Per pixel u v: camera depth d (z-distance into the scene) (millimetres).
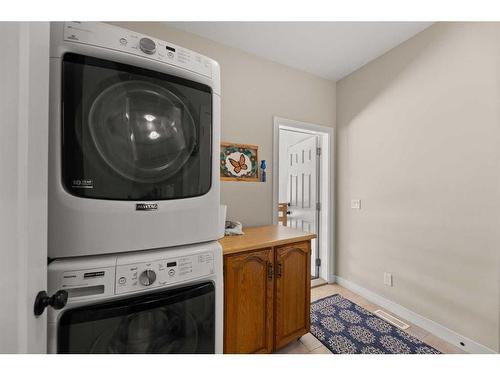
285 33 1866
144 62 810
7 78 424
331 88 2652
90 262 737
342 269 2607
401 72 1993
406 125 1949
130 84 802
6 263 421
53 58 696
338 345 1634
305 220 2980
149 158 835
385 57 2131
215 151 1015
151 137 839
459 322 1603
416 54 1878
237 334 1303
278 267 1482
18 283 457
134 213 798
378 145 2199
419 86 1853
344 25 1785
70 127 716
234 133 2029
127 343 776
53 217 701
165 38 1759
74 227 717
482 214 1482
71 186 717
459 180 1597
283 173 3475
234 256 1303
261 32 1854
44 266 564
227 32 1853
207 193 983
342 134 2605
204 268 936
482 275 1487
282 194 3479
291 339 1558
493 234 1437
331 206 2646
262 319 1408
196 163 952
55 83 696
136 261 791
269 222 2186
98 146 751
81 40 722
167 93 874
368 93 2301
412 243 1903
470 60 1538
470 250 1543
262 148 2166
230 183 2006
